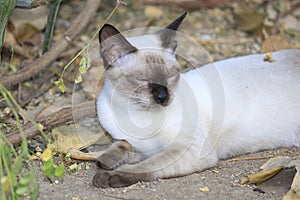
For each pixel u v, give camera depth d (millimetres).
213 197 4883
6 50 7625
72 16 8883
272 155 5773
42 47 7699
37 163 5422
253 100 5773
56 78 7281
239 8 8922
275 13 9195
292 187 4848
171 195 4898
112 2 9289
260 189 5078
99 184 5074
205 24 8953
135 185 5090
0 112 6332
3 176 4512
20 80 6602
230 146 5809
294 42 8516
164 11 9289
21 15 7883
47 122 5789
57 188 5043
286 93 5871
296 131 5926
